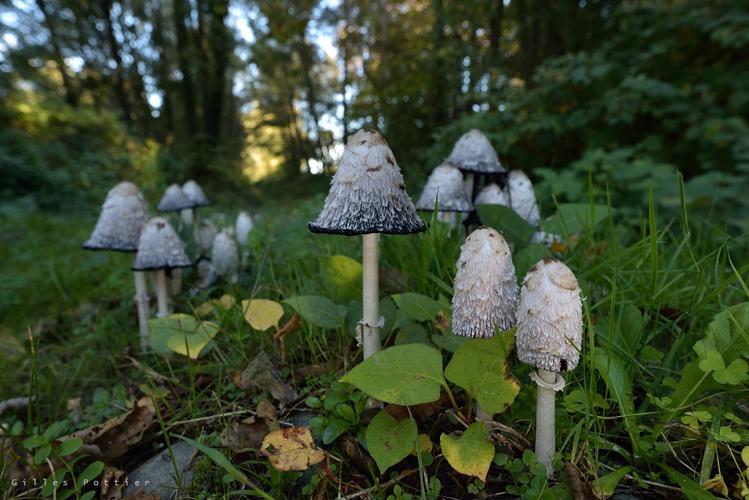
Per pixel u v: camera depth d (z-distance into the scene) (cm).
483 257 25
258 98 433
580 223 46
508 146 123
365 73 237
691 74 112
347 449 28
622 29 123
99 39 302
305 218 71
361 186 28
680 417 26
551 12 189
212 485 27
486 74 191
